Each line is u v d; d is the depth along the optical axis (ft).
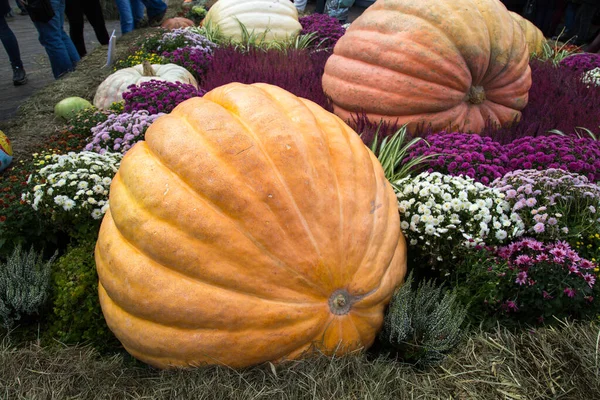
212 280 3.73
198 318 3.72
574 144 6.02
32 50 18.78
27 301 4.76
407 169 6.08
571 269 4.48
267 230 3.74
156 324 3.88
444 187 5.05
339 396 3.74
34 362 4.32
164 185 3.89
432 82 7.07
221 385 3.75
